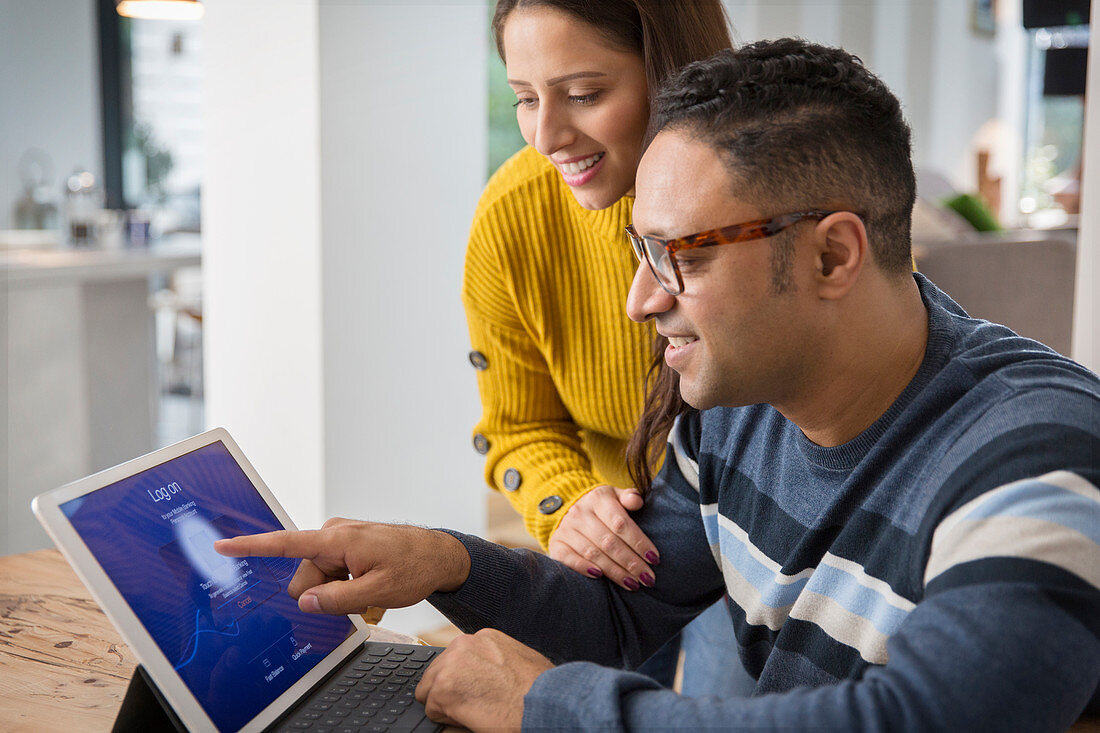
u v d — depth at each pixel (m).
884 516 0.86
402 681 0.89
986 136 8.70
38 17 6.39
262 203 2.63
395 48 2.61
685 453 1.15
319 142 2.47
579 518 1.19
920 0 7.57
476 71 2.85
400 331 2.74
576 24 1.10
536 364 1.51
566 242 1.36
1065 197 7.00
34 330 3.43
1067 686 0.66
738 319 0.83
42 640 1.02
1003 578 0.67
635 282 0.90
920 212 4.15
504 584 1.02
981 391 0.82
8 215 6.26
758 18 6.41
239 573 0.87
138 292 4.14
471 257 1.45
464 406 2.95
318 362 2.56
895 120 0.86
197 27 7.01
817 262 0.82
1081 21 3.88
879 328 0.86
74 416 3.61
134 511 0.82
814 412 0.90
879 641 0.84
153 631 0.78
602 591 1.13
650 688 0.76
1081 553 0.67
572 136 1.17
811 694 0.71
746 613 1.04
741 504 1.05
